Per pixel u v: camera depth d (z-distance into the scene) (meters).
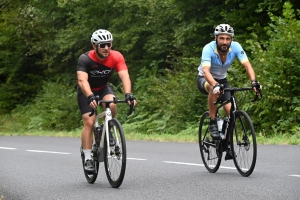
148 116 27.64
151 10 29.66
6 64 41.38
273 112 20.44
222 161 12.86
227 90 10.43
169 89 26.44
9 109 40.81
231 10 25.22
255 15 25.38
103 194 9.20
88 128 10.47
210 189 9.16
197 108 24.98
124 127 27.09
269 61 20.41
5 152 18.45
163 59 30.62
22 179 11.45
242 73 21.89
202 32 27.73
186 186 9.59
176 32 27.30
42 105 36.31
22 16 38.59
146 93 29.06
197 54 27.64
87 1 33.44
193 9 27.69
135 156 15.24
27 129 35.75
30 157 16.22
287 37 20.36
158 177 10.89
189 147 17.33
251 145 10.15
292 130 18.92
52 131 33.09
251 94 20.33
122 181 9.96
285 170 11.06
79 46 34.78
